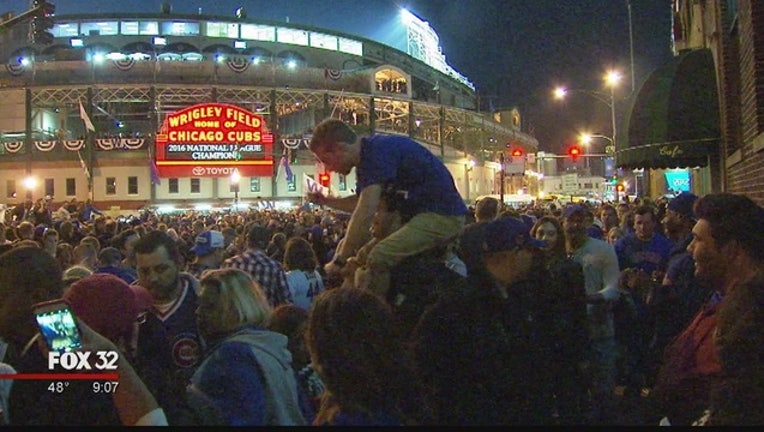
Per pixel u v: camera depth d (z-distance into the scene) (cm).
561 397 362
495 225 359
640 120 1453
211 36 8719
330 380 244
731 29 1220
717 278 297
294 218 2294
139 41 8475
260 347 354
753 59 955
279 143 6425
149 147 6069
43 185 6150
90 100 6316
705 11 1568
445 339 335
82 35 8494
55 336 248
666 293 577
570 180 6222
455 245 440
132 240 829
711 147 1373
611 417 457
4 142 6425
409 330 369
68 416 244
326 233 1536
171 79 6962
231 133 5694
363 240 377
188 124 5641
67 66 6844
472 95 12181
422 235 377
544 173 9419
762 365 233
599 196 6144
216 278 372
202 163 5650
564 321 365
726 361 241
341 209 466
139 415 251
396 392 245
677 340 315
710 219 294
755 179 984
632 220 1091
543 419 339
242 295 366
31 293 278
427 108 7694
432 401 322
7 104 6638
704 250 298
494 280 355
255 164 5734
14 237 1351
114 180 6147
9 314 276
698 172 2106
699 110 1372
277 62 8200
